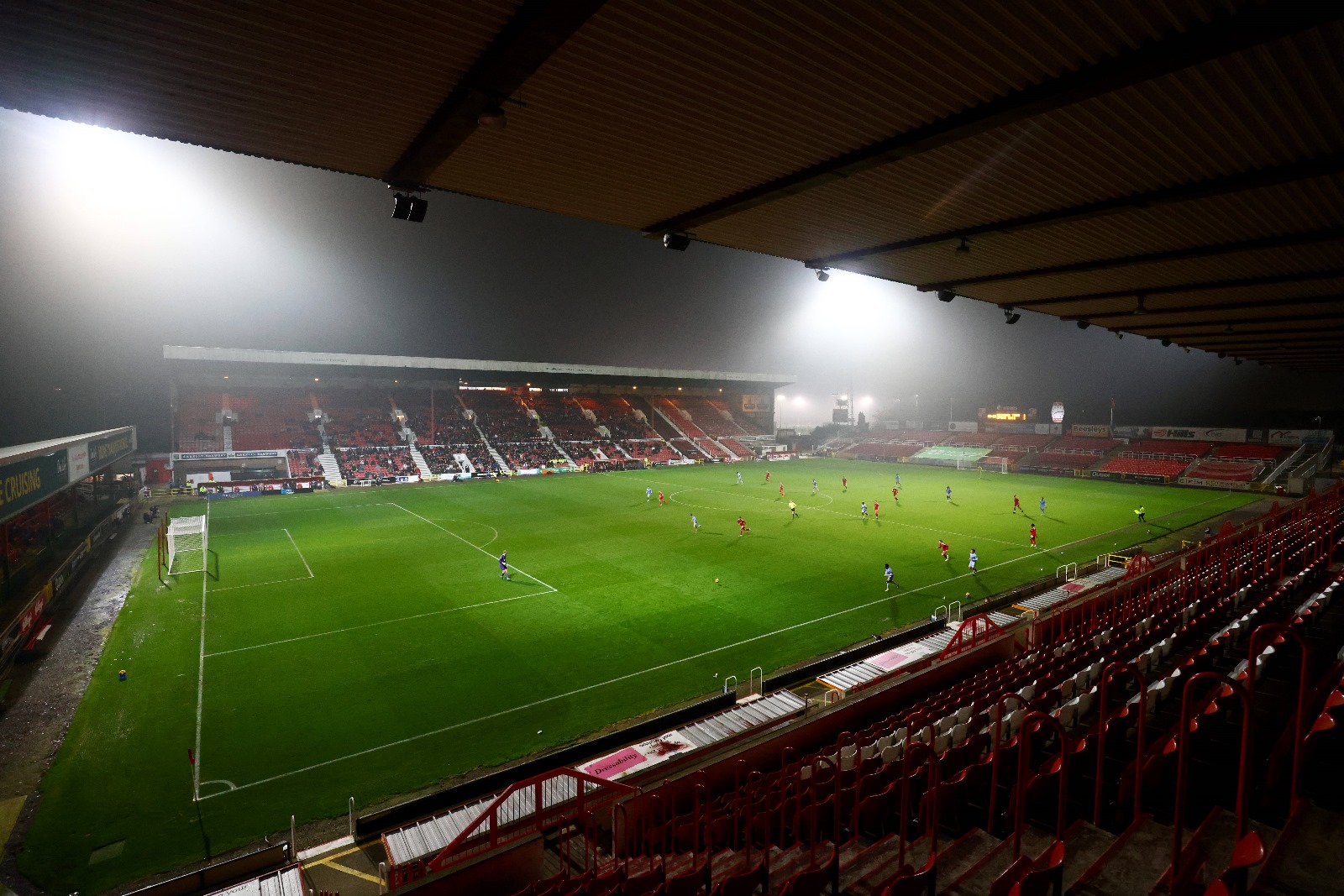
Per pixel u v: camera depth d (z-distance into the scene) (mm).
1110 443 62688
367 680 15430
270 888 8555
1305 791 4707
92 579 24156
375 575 24266
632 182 8609
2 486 18500
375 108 6547
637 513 37562
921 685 11492
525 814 9852
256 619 19594
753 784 8234
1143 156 7773
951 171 8227
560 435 68188
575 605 20719
